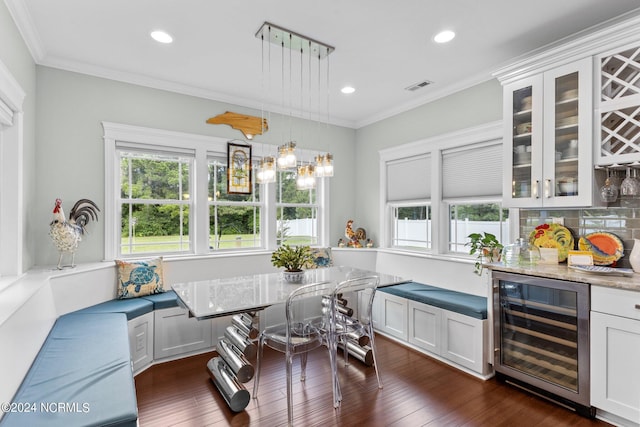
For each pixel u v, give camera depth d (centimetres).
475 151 325
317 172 271
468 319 264
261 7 210
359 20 224
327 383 252
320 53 271
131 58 280
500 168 303
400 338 328
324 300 284
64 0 203
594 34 211
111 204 305
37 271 249
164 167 341
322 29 236
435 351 292
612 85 217
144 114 322
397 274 386
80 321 228
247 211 392
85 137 294
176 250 347
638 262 210
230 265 354
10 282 204
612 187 220
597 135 218
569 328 210
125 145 314
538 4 207
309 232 442
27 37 238
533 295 230
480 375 256
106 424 122
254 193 395
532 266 243
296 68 300
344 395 233
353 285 234
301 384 251
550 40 251
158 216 338
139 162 329
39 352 180
